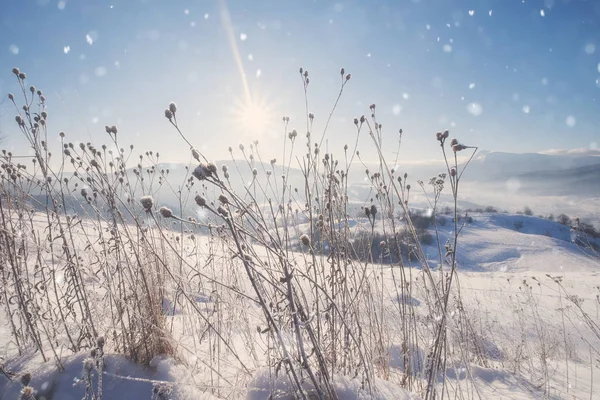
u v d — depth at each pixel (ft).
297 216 6.97
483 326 17.48
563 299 26.71
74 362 6.82
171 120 3.43
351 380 6.40
